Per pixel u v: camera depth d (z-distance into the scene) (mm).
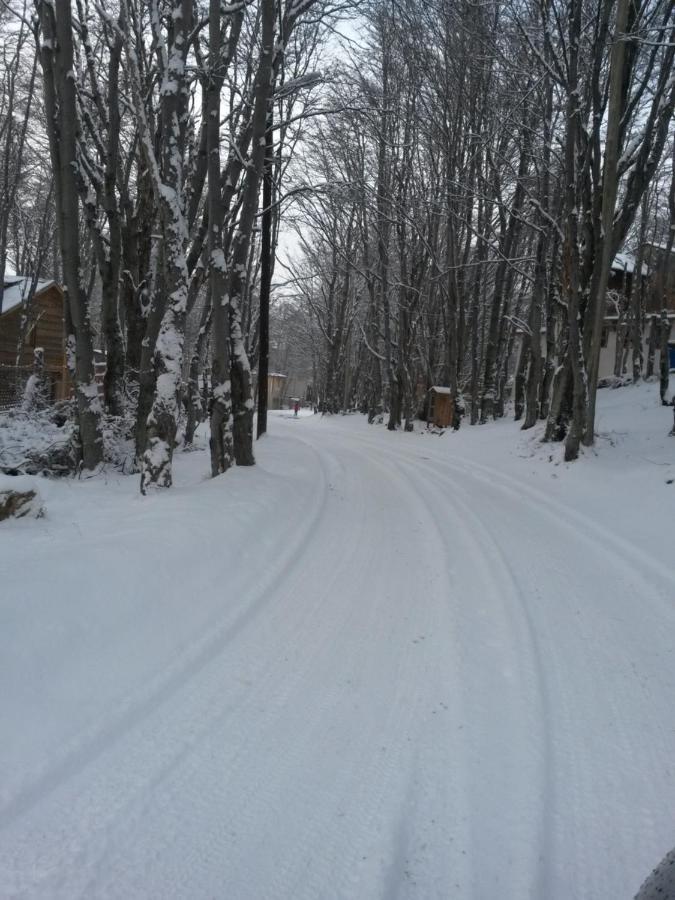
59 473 10805
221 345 10078
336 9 11289
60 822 2725
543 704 3811
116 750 3232
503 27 16906
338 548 7070
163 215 8266
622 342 27594
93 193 11648
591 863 2607
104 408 12547
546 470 12422
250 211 10570
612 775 3164
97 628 4289
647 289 26766
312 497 9680
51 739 3234
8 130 17766
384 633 4812
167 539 5898
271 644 4562
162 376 8320
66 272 9914
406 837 2729
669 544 7090
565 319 14508
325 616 5109
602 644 4648
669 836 2760
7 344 22328
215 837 2693
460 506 9719
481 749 3354
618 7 10266
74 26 11219
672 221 19297
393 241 27891
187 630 4676
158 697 3756
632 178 12383
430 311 28234
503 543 7438
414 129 21938
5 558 4996
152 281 10867
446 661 4355
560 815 2877
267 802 2916
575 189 12859
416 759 3266
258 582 5773
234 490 8617
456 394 22828
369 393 37625
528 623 5020
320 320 42750
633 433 13922
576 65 11594
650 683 4082
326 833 2740
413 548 7184
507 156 20031
